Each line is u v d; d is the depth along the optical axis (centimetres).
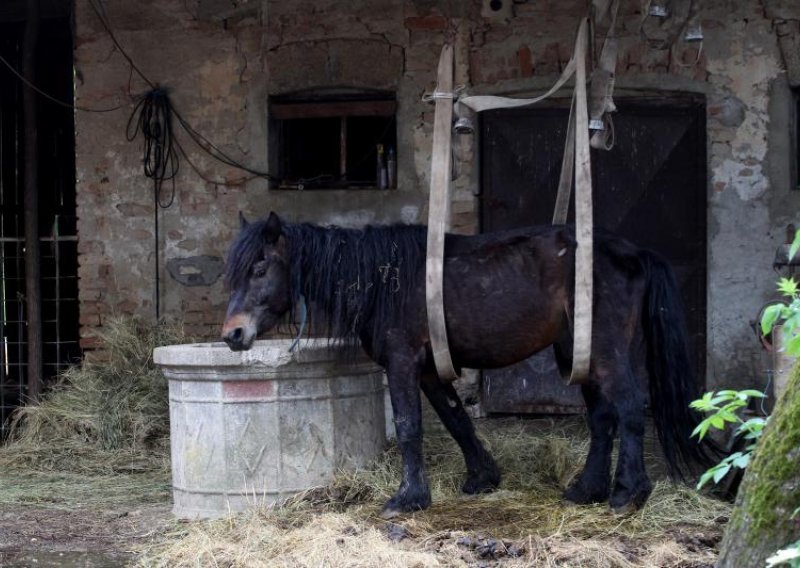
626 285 462
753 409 538
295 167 748
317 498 489
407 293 472
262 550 430
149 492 565
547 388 697
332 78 717
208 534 455
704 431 309
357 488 493
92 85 746
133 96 741
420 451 475
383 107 716
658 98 693
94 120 746
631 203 696
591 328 450
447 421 503
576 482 487
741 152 673
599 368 459
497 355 475
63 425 665
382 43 711
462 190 702
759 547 292
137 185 744
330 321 476
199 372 492
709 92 675
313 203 723
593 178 699
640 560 404
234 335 457
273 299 468
